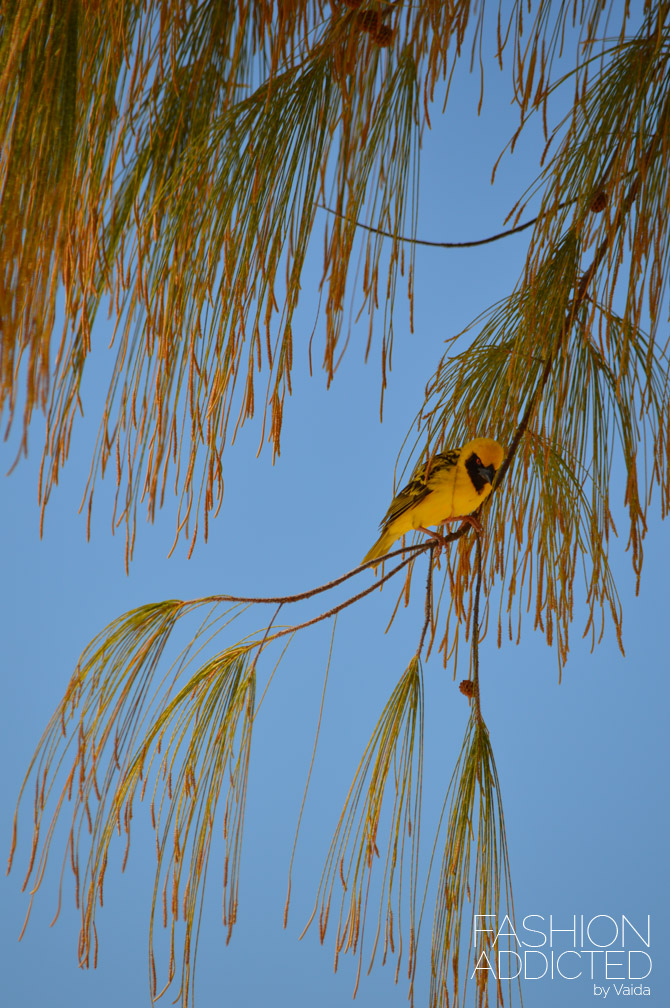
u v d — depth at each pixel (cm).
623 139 435
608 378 558
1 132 255
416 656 471
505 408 595
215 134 370
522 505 561
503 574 562
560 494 552
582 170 473
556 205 462
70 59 256
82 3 297
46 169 252
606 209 417
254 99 380
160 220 367
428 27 430
